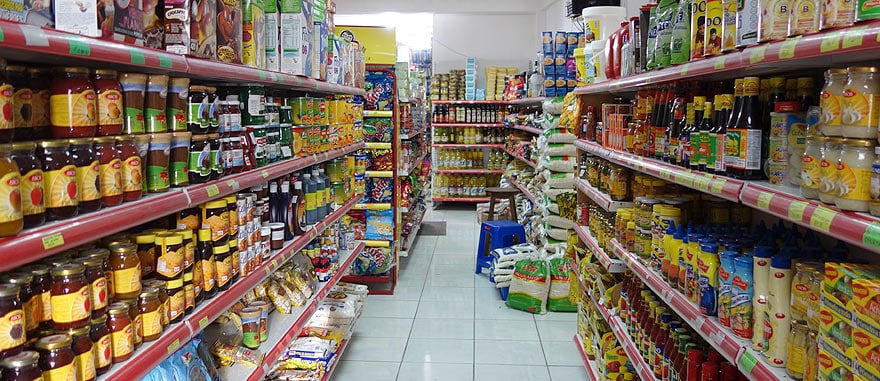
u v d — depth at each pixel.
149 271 1.91
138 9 1.67
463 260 7.08
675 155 2.38
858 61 1.67
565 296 5.20
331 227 4.00
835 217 1.28
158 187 1.83
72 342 1.49
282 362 3.32
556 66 6.58
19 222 1.24
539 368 4.04
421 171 9.13
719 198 2.63
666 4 2.46
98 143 1.56
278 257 2.80
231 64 2.20
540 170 6.29
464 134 10.66
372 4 11.09
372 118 5.81
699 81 2.50
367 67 5.83
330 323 4.02
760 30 1.61
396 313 5.17
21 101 1.41
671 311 2.75
